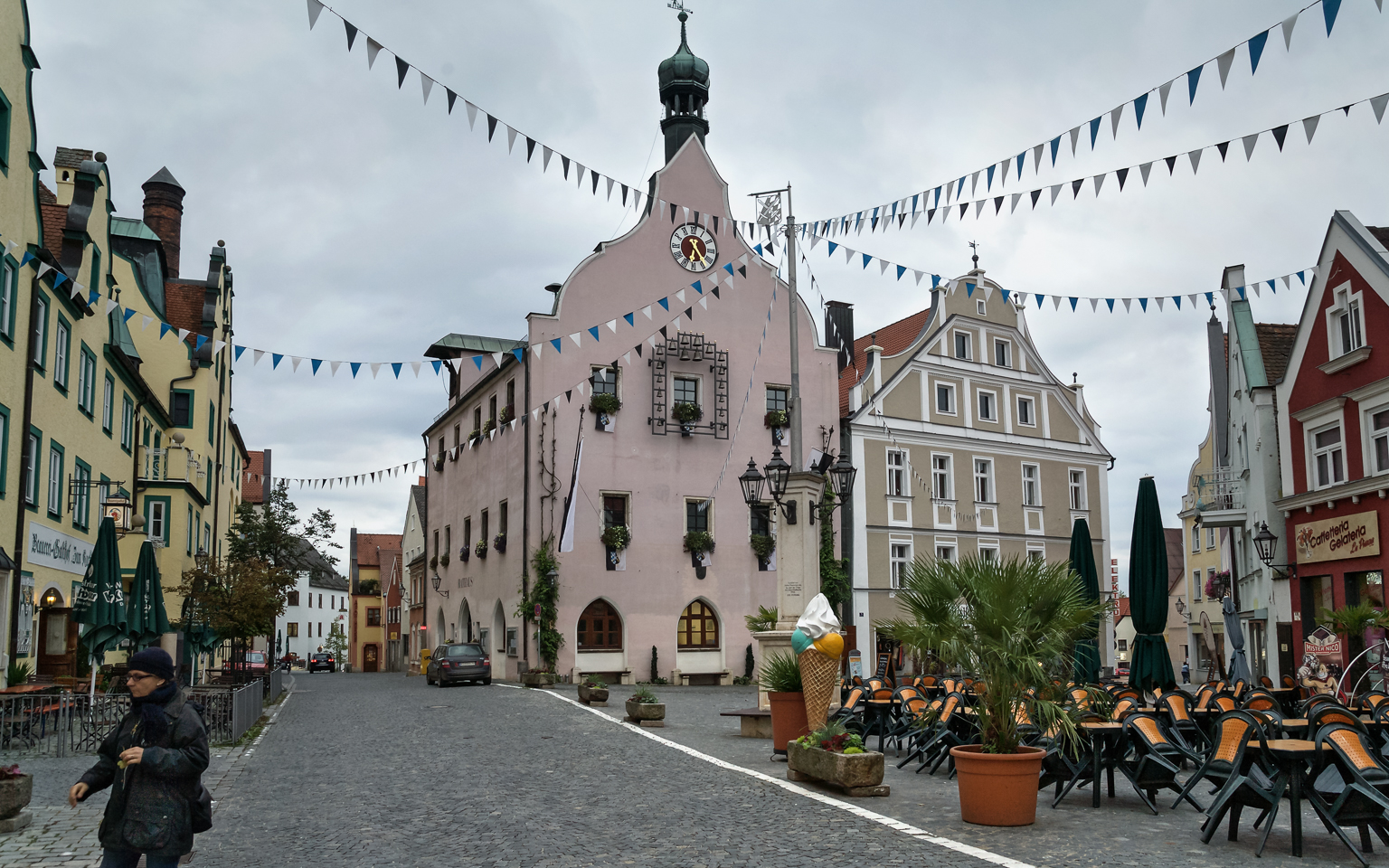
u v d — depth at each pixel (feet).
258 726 63.93
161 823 17.62
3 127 61.67
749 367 125.29
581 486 114.42
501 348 151.74
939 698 47.60
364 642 285.64
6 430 62.08
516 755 48.42
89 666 72.43
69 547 75.25
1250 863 26.11
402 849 29.01
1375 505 72.54
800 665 44.50
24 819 31.81
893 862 26.32
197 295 128.47
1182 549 217.77
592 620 113.70
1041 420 143.95
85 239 76.18
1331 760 27.30
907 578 33.81
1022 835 29.48
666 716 68.54
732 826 31.22
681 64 131.23
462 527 143.64
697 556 118.21
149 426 107.24
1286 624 83.10
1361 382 74.23
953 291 134.41
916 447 131.44
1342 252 76.54
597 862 27.02
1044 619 32.01
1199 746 43.52
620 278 120.06
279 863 27.73
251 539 152.97
